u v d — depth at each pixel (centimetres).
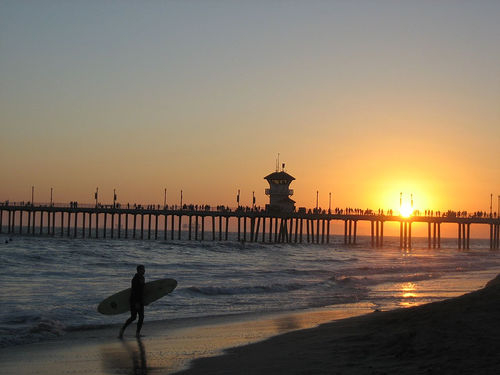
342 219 12450
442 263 7644
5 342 1920
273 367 1492
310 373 1374
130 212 12031
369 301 3341
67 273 4388
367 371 1348
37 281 3772
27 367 1583
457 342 1490
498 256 10519
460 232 13188
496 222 12962
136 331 2159
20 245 7888
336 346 1708
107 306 2272
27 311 2508
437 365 1321
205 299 3247
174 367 1574
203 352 1777
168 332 2184
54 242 9356
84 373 1516
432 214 12731
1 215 12912
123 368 1571
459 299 2064
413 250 12938
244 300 3275
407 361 1402
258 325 2375
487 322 1662
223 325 2372
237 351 1778
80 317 2470
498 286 2186
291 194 11988
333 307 3055
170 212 11869
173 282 2331
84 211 12181
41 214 12688
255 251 9656
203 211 11781
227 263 6519
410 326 1823
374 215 12538
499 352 1381
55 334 2089
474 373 1240
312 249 11056
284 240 12238
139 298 2084
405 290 4016
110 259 5988
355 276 5144
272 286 3881
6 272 4228
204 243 10250
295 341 1897
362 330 1977
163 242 10394
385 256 9519
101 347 1870
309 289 3950
